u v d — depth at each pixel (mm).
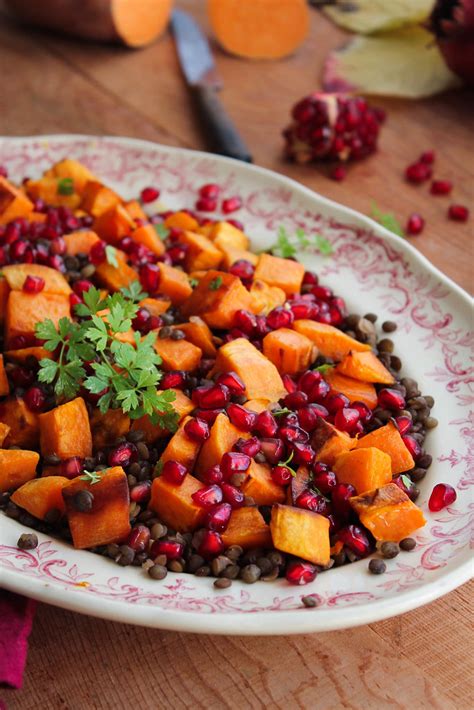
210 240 538
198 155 580
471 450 439
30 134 660
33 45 736
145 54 735
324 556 403
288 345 470
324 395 458
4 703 393
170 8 739
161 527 417
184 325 479
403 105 690
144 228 530
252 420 438
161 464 433
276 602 388
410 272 510
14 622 396
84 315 469
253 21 721
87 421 445
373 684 398
